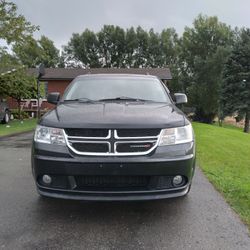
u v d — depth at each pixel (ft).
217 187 21.68
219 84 180.96
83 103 19.04
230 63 163.53
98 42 265.75
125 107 17.70
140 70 141.08
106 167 14.90
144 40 264.52
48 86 135.95
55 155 15.30
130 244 13.78
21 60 78.54
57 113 16.89
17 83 81.05
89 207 17.83
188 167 15.65
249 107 157.69
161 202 18.62
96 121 15.38
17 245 13.66
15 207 17.84
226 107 163.12
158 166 15.08
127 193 15.06
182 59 214.69
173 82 214.69
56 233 14.76
